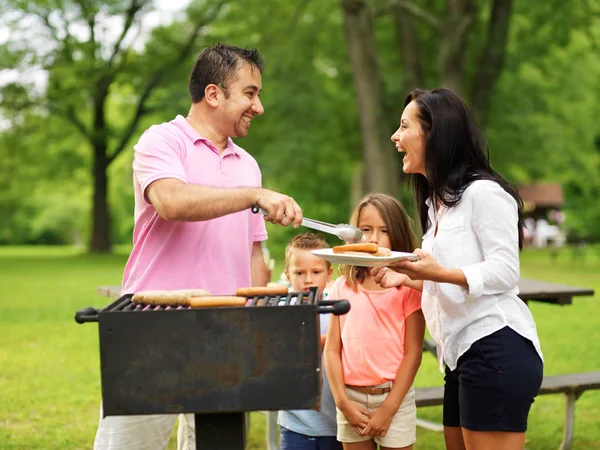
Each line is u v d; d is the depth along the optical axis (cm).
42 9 2428
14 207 4412
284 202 254
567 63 2022
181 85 1977
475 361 272
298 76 1895
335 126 2070
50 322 1005
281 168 1847
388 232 331
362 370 320
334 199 3142
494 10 1619
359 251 266
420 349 323
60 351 802
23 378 676
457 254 274
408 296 325
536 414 562
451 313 276
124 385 223
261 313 220
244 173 307
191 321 222
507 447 270
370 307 324
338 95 2073
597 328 911
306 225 268
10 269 2020
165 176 266
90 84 2441
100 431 290
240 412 241
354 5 1625
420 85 1688
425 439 504
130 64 2473
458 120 279
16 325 978
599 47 1798
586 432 515
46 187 3481
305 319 220
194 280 289
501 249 266
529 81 1980
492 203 268
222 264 294
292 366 220
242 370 221
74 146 2984
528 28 1725
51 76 2503
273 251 2781
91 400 602
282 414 353
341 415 325
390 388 319
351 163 2256
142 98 2597
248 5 1903
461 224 274
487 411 270
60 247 5072
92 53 2489
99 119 2728
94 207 2791
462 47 1513
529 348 271
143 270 290
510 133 1905
